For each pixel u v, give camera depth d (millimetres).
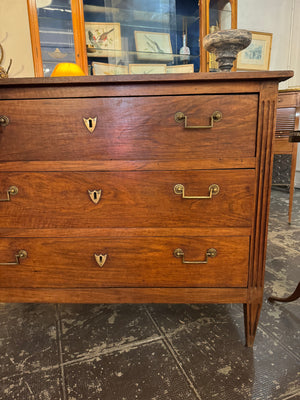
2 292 942
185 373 854
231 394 780
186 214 870
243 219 872
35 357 927
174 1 2023
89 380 834
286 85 3279
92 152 829
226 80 773
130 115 805
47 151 830
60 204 867
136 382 826
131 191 855
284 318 1118
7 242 901
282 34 3127
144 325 1087
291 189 2178
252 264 905
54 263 915
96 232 886
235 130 809
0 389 808
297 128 2062
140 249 899
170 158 830
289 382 816
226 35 938
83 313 1175
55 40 1771
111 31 1938
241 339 999
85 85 781
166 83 781
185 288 926
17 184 854
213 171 837
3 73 1058
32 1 1655
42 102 797
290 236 1960
